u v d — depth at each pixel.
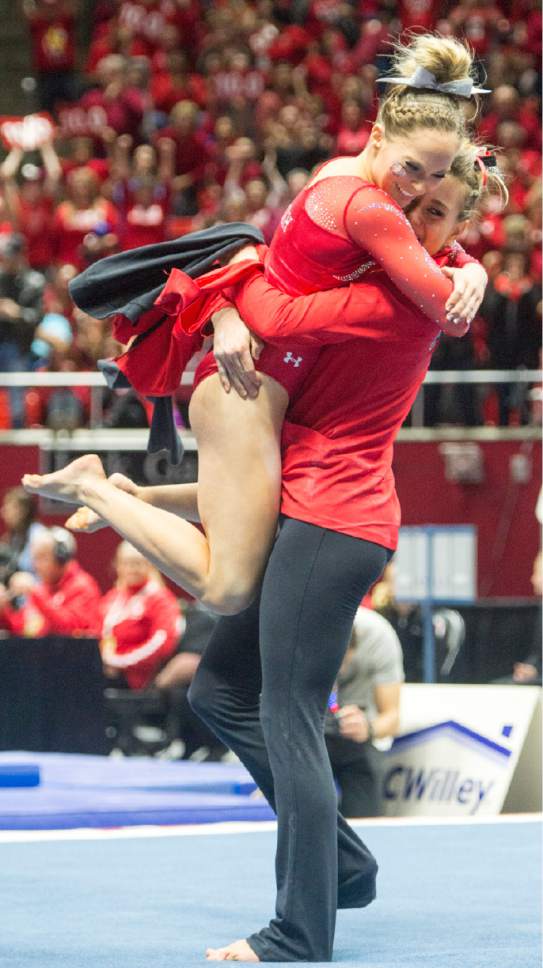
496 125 38.16
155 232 35.03
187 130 38.53
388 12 42.75
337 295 8.29
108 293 9.27
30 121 38.25
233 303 8.77
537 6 42.06
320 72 40.91
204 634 21.31
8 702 19.34
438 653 21.95
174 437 9.76
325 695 8.56
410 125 8.16
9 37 43.78
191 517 9.69
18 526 24.88
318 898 8.26
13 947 8.54
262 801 14.88
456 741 16.52
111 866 11.81
